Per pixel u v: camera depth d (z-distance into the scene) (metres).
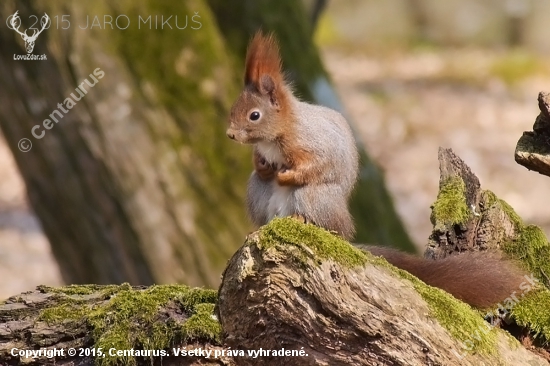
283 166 8.03
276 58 8.21
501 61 41.28
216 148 11.65
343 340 5.84
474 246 7.80
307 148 7.83
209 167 11.61
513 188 23.38
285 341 6.01
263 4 12.91
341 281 5.80
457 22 51.28
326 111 8.24
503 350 5.96
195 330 6.35
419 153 27.03
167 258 11.52
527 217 21.02
